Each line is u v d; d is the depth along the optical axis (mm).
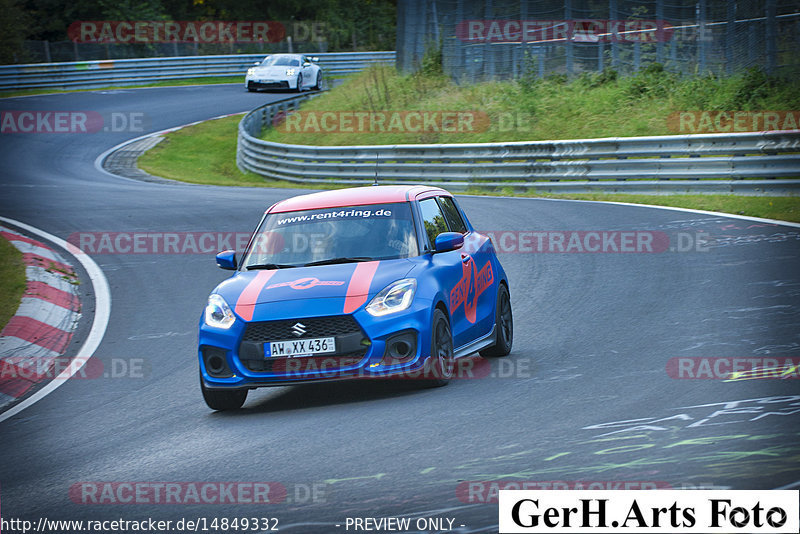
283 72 133250
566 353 24875
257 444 18594
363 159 77750
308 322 21516
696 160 56844
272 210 26203
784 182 52562
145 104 130625
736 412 17266
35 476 18109
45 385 27938
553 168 65438
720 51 83000
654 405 18375
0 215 61438
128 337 33438
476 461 15672
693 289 31844
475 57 102062
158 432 21094
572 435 16719
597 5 90562
